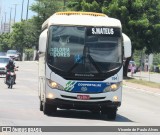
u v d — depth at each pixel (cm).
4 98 4394
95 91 3117
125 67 9444
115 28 3216
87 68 3122
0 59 8138
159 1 9481
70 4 9875
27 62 16188
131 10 9344
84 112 3678
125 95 5944
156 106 4722
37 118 3002
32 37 18762
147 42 9550
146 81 8794
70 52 3142
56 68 3117
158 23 9519
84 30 3183
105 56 3161
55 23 3183
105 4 9356
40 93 3588
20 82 7112
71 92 3103
